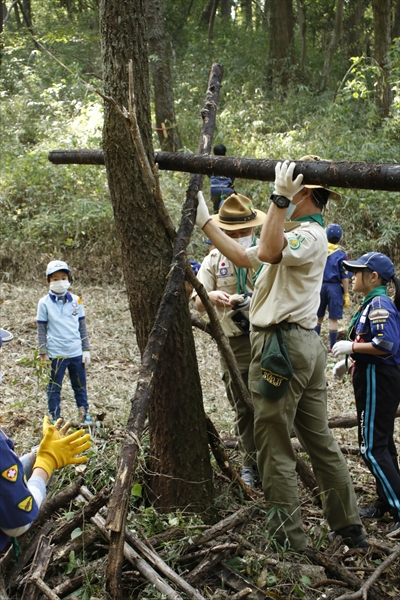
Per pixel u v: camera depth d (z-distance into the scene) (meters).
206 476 3.49
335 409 6.15
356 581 3.13
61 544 3.05
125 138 3.29
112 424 4.32
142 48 3.36
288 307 3.33
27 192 11.73
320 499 3.95
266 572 3.05
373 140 12.42
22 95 15.33
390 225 10.77
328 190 3.48
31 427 4.76
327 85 16.86
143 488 3.57
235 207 4.32
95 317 8.92
